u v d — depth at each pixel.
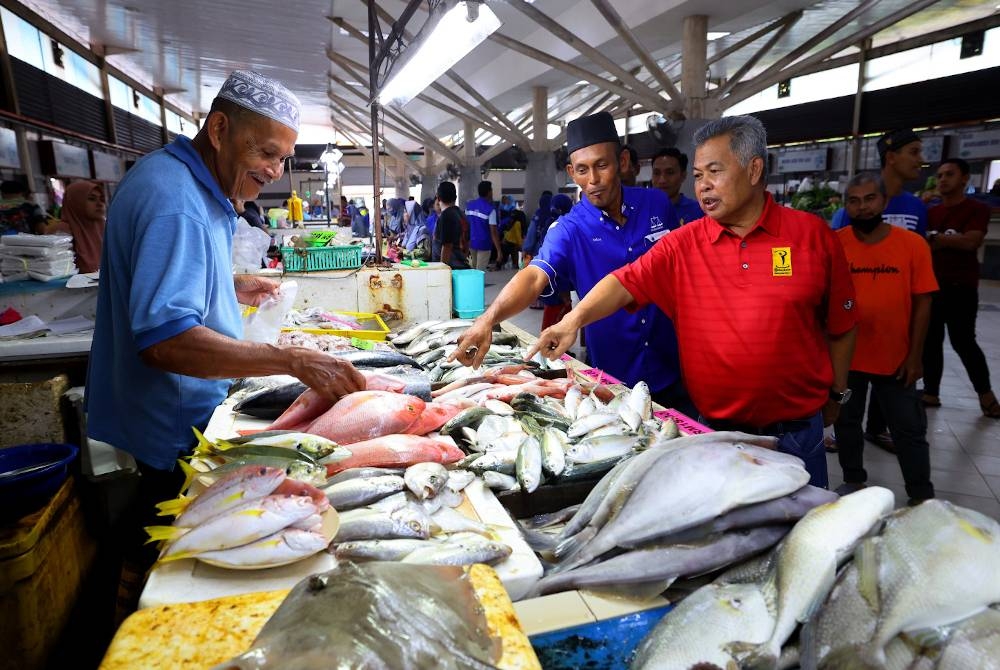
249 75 1.70
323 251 4.08
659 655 0.96
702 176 1.88
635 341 2.82
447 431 1.85
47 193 9.09
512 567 1.21
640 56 7.35
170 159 1.64
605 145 2.61
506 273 13.26
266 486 1.20
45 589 2.16
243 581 1.10
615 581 1.14
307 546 1.13
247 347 1.55
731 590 1.04
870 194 2.93
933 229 4.52
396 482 1.43
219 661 0.82
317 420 1.73
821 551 0.98
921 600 0.86
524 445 1.65
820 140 13.92
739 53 13.15
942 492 3.48
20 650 2.06
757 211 1.93
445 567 0.94
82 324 3.45
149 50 12.18
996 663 0.78
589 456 1.65
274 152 1.77
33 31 9.09
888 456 3.96
